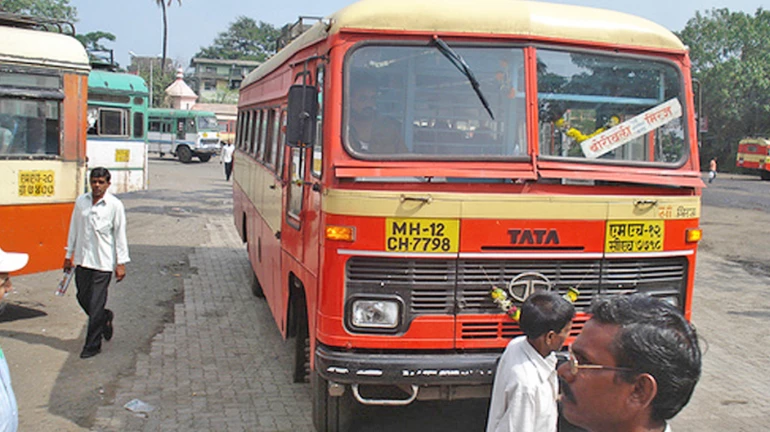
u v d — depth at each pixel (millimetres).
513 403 3322
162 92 64812
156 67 74438
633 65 4914
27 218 7852
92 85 20812
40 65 7855
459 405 5938
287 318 6070
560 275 4562
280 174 6652
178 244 13602
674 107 5008
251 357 7066
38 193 7902
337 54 4547
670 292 4844
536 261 4523
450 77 4617
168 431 5203
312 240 4887
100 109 21172
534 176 4531
